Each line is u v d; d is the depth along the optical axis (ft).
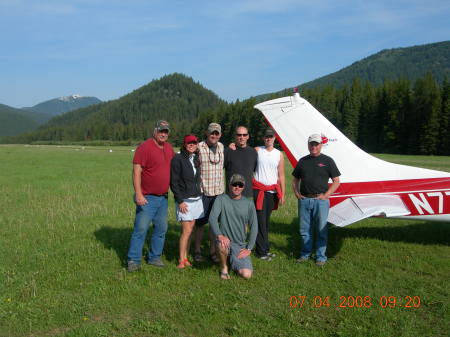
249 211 13.09
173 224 20.54
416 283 12.47
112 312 10.61
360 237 17.78
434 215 15.52
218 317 10.27
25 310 10.59
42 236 18.10
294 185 14.85
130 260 13.58
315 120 17.20
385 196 16.08
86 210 24.09
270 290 11.97
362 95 173.68
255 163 14.78
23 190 33.06
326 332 9.54
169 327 9.79
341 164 17.07
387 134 147.54
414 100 140.87
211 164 14.12
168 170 13.53
